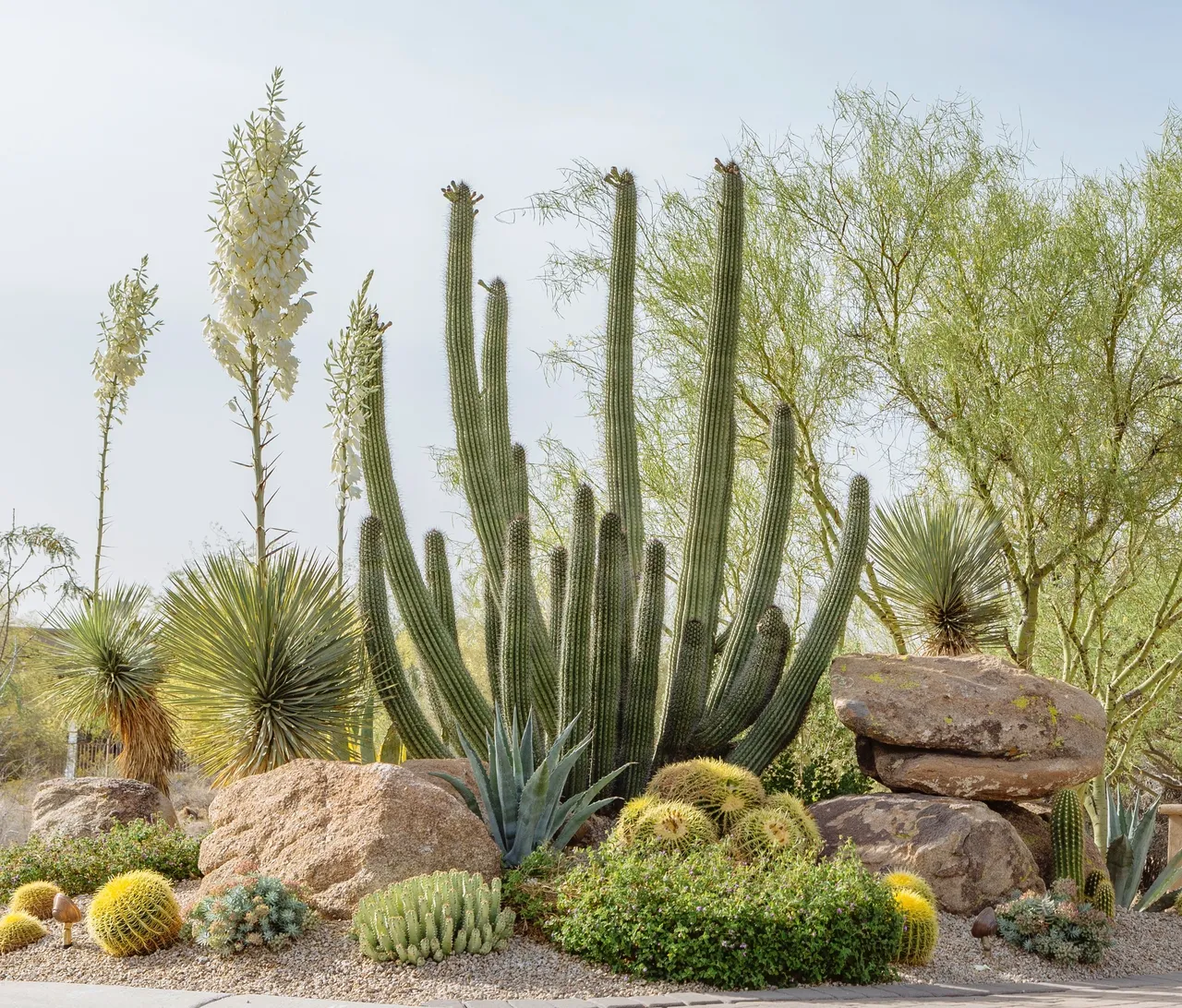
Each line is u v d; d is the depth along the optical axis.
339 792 7.71
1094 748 10.26
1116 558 14.27
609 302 11.92
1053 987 7.46
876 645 16.30
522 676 9.78
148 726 11.37
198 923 6.75
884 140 14.05
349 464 9.23
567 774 9.23
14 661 15.22
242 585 9.48
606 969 6.53
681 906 6.64
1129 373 13.44
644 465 15.21
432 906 6.59
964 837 9.11
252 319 8.69
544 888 7.26
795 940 6.73
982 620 11.68
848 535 11.02
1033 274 12.98
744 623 11.28
